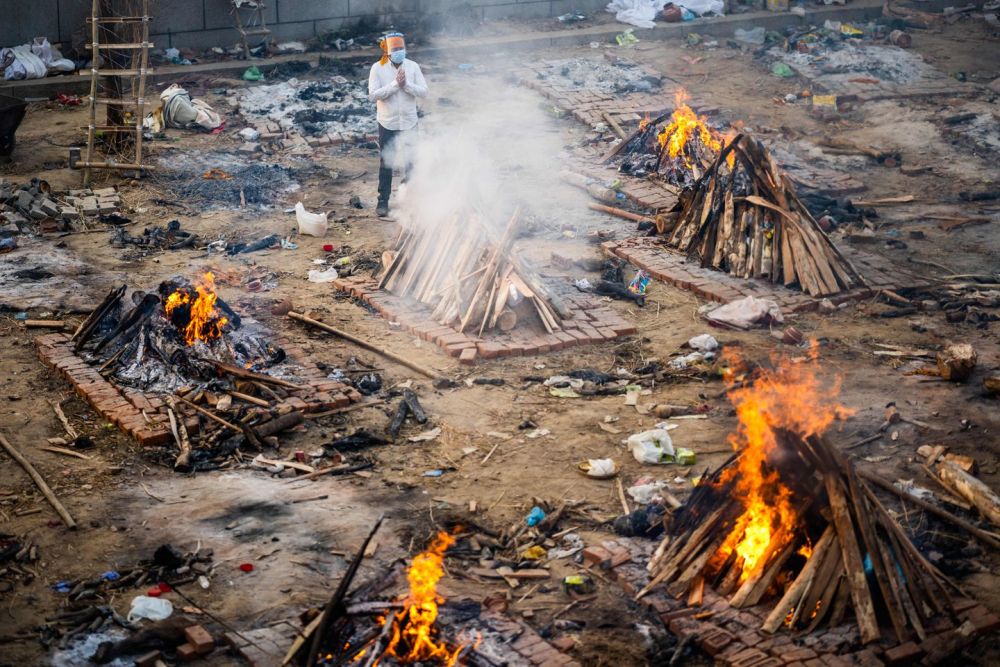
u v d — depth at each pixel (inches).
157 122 791.7
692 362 482.6
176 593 322.0
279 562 338.3
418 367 471.5
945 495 378.0
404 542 350.9
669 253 601.9
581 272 583.5
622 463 401.7
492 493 382.0
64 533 350.9
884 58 981.8
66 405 436.1
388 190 662.5
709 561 328.2
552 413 439.8
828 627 305.6
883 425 425.1
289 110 837.2
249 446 410.0
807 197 685.3
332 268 581.3
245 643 296.5
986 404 444.1
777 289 556.4
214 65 908.6
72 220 636.1
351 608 297.1
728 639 302.0
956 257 611.5
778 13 1088.8
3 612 311.9
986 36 1075.9
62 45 901.2
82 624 306.5
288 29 976.9
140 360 453.4
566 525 363.3
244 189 693.3
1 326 503.2
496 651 294.7
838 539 314.7
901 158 781.3
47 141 768.9
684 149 719.1
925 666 294.5
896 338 510.6
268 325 512.7
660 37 1053.8
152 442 406.9
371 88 649.0
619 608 319.9
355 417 433.1
